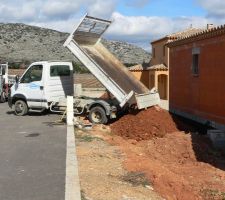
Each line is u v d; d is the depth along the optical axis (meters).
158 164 11.10
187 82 19.72
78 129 15.73
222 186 9.96
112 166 9.92
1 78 28.14
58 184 8.17
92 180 8.52
